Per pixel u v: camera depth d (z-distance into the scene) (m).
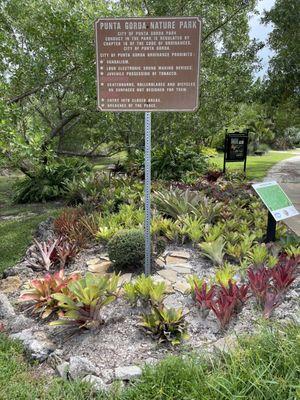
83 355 2.31
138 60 2.97
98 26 2.94
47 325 2.68
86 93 7.00
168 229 4.27
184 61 2.95
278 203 3.72
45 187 8.02
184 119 9.58
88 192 6.80
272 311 2.59
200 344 2.35
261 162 16.00
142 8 8.63
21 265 3.90
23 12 6.96
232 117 11.18
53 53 6.78
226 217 4.73
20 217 6.79
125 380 2.07
